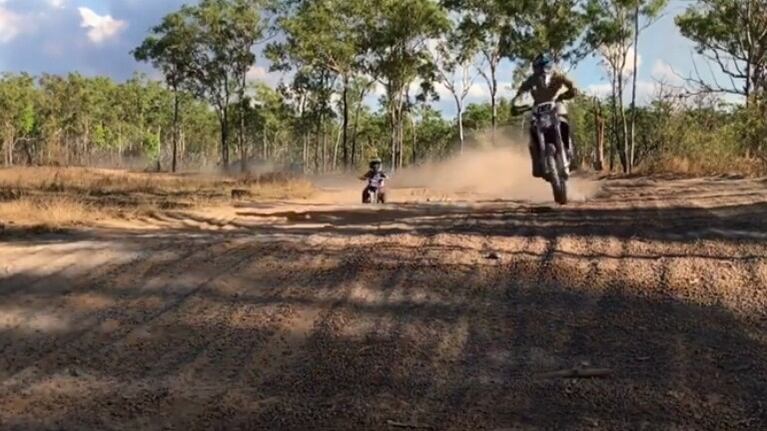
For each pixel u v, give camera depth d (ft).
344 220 39.86
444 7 147.84
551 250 24.82
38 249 28.12
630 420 13.29
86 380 15.88
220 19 193.47
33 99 270.26
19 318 19.81
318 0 160.15
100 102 284.41
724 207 34.12
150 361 16.87
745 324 17.48
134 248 27.76
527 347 16.84
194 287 22.26
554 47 136.87
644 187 57.16
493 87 149.59
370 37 160.66
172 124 303.27
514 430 13.10
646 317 18.29
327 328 18.45
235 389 15.26
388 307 19.77
